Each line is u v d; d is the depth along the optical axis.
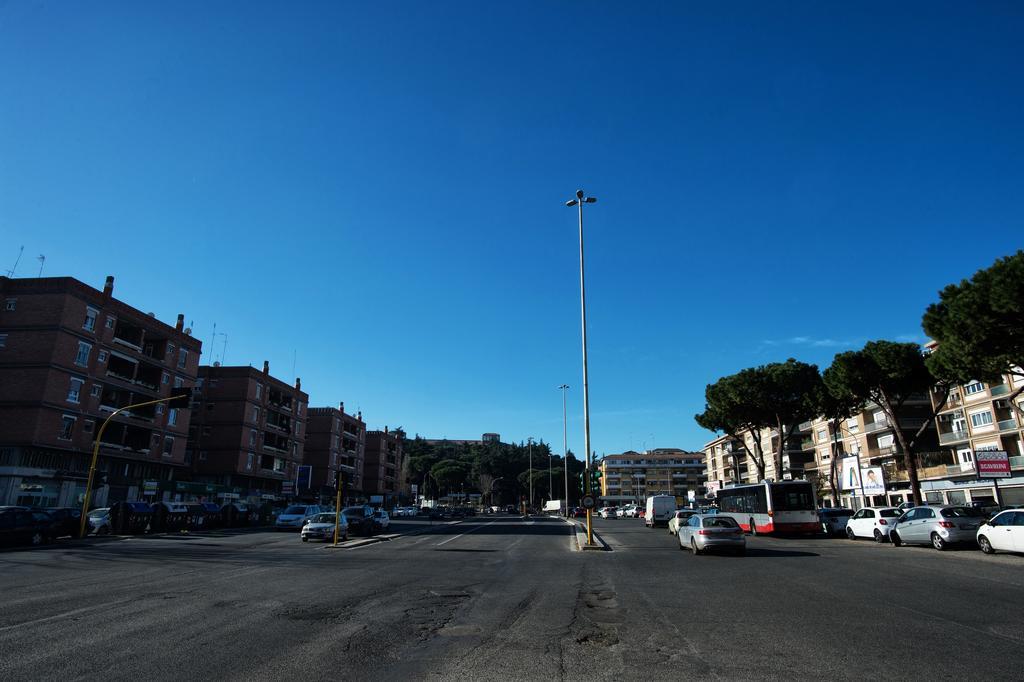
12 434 42.56
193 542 28.55
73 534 30.47
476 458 150.25
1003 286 20.80
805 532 30.08
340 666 6.75
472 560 19.59
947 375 27.41
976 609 9.94
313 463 90.00
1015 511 18.61
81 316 46.75
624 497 132.38
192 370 60.62
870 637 8.03
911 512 23.84
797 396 43.41
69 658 6.94
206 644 7.66
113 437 50.22
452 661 7.01
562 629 8.77
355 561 19.14
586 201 29.75
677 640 8.01
